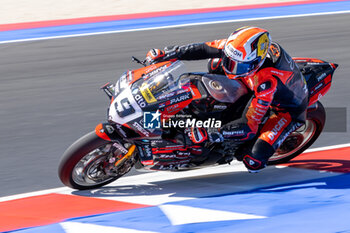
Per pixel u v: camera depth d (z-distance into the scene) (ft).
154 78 59.41
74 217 56.08
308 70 70.64
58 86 106.83
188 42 138.82
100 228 53.01
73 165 59.52
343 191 62.69
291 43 136.56
